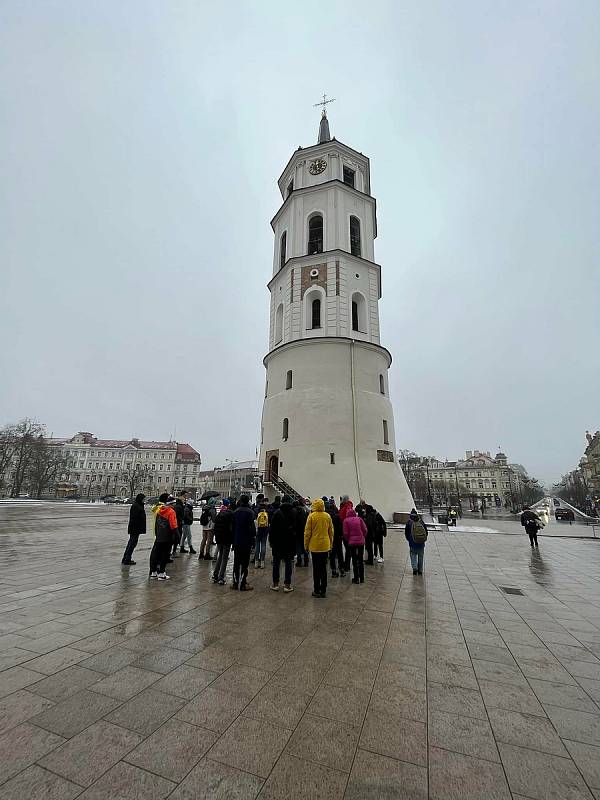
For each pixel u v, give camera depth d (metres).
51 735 3.27
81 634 5.54
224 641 5.43
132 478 96.06
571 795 2.76
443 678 4.54
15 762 2.94
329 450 24.94
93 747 3.13
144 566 10.40
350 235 31.05
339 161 32.50
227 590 8.18
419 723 3.61
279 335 30.92
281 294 31.05
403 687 4.29
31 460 70.56
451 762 3.08
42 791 2.67
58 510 37.28
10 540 15.50
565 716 3.78
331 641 5.58
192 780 2.82
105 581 8.66
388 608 7.30
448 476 122.94
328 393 26.17
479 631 6.16
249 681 4.32
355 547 9.44
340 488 23.83
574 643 5.70
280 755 3.11
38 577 9.02
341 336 27.39
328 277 28.83
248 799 2.66
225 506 9.29
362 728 3.51
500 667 4.86
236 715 3.65
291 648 5.29
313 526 8.13
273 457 26.84
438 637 5.86
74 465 106.12
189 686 4.16
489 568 11.71
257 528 11.12
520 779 2.91
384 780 2.87
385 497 24.94
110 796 2.65
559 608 7.52
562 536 22.95
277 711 3.74
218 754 3.10
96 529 20.55
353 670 4.68
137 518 10.70
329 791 2.75
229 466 119.62
